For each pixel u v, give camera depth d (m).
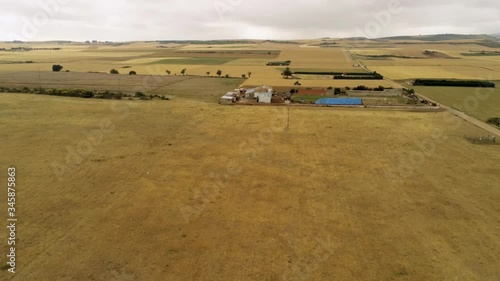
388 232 20.44
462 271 17.06
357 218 21.97
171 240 19.36
